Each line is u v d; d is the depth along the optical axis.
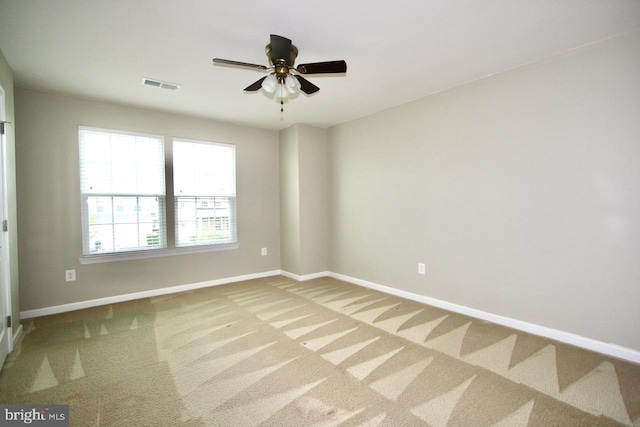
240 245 4.44
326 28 2.06
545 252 2.50
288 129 4.58
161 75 2.75
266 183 4.70
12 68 2.57
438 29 2.07
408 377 1.96
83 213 3.32
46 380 1.95
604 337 2.24
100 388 1.87
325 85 2.99
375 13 1.90
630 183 2.11
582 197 2.31
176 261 3.91
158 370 2.06
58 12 1.84
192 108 3.66
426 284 3.37
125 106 3.55
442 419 1.59
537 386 1.86
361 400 1.74
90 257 3.33
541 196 2.51
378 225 3.89
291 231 4.59
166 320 2.94
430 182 3.29
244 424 1.57
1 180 2.25
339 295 3.71
